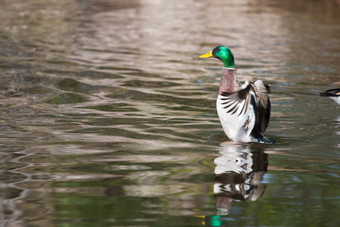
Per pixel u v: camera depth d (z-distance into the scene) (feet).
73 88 51.49
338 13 117.29
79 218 23.70
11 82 52.85
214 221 23.57
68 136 36.96
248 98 34.12
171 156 33.12
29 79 54.34
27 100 46.70
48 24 92.73
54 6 118.73
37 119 41.09
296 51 74.54
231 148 34.96
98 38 80.84
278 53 72.95
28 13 105.91
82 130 38.50
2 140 35.68
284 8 124.47
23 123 39.88
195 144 35.68
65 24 93.20
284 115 43.96
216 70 61.93
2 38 78.02
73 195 26.45
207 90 52.34
